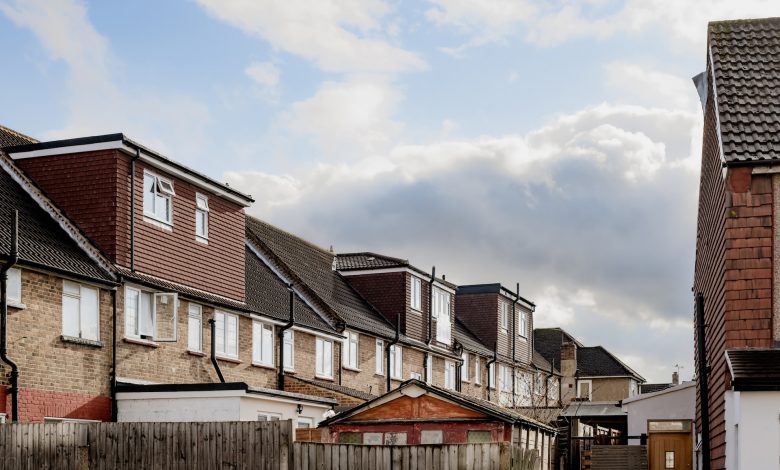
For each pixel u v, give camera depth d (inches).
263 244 1358.3
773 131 670.5
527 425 976.9
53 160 943.0
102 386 858.8
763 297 641.6
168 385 855.7
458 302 2003.0
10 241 804.6
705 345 829.8
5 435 653.9
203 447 656.4
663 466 1221.1
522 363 2087.8
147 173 967.6
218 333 1046.4
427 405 907.4
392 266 1594.5
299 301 1331.2
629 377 2635.3
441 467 612.4
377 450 621.6
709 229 790.5
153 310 941.2
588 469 1267.2
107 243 913.5
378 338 1471.5
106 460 672.4
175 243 999.0
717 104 694.5
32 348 788.0
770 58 729.0
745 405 595.5
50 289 814.5
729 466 646.5
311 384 1143.6
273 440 642.8
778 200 647.8
